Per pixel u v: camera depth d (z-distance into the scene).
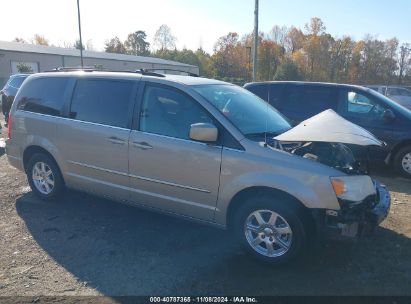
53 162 5.61
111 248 4.36
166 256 4.19
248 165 3.97
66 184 5.54
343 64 70.81
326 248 4.40
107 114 4.99
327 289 3.62
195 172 4.27
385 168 8.29
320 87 8.38
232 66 70.81
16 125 5.90
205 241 4.55
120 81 4.99
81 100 5.27
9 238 4.60
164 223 5.06
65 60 43.34
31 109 5.76
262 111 4.93
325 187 3.68
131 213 5.40
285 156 3.88
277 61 68.69
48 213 5.38
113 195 5.06
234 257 4.19
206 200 4.28
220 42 76.69
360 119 7.80
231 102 4.66
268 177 3.87
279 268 3.98
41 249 4.33
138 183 4.74
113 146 4.85
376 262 4.12
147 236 4.68
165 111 4.57
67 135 5.29
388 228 4.99
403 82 70.81
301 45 75.38
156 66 54.50
